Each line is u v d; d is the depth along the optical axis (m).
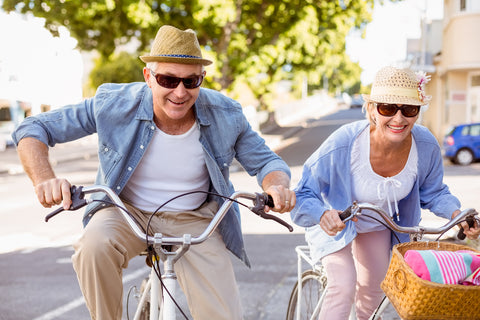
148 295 3.41
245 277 6.49
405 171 3.35
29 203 13.22
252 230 9.21
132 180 3.13
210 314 3.05
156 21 21.17
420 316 2.41
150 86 2.91
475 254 2.53
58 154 28.03
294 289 4.21
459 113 25.48
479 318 2.40
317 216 3.13
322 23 24.84
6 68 23.47
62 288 6.29
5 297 5.98
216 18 20.59
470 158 18.91
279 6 23.28
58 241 8.84
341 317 3.25
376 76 3.21
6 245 8.62
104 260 2.84
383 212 2.85
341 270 3.32
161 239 2.54
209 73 22.16
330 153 3.36
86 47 24.86
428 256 2.50
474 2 23.70
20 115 32.78
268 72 27.69
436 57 27.86
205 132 3.10
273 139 29.83
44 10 23.86
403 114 3.09
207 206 3.24
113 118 3.02
